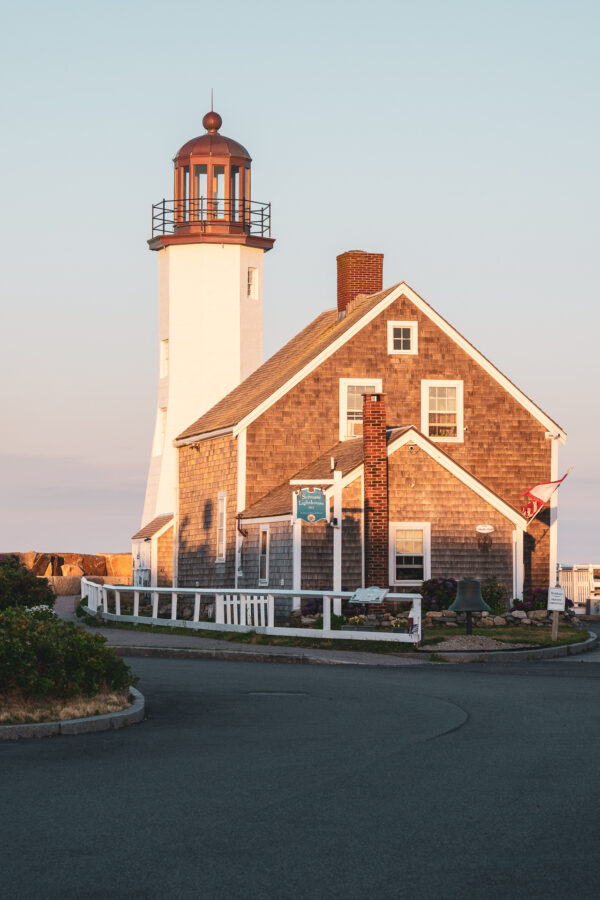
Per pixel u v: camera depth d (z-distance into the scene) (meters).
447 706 19.12
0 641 17.38
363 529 39.22
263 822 10.73
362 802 11.59
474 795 11.90
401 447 40.16
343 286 51.53
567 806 11.35
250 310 63.34
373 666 26.98
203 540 47.62
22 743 15.33
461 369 45.88
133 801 11.68
